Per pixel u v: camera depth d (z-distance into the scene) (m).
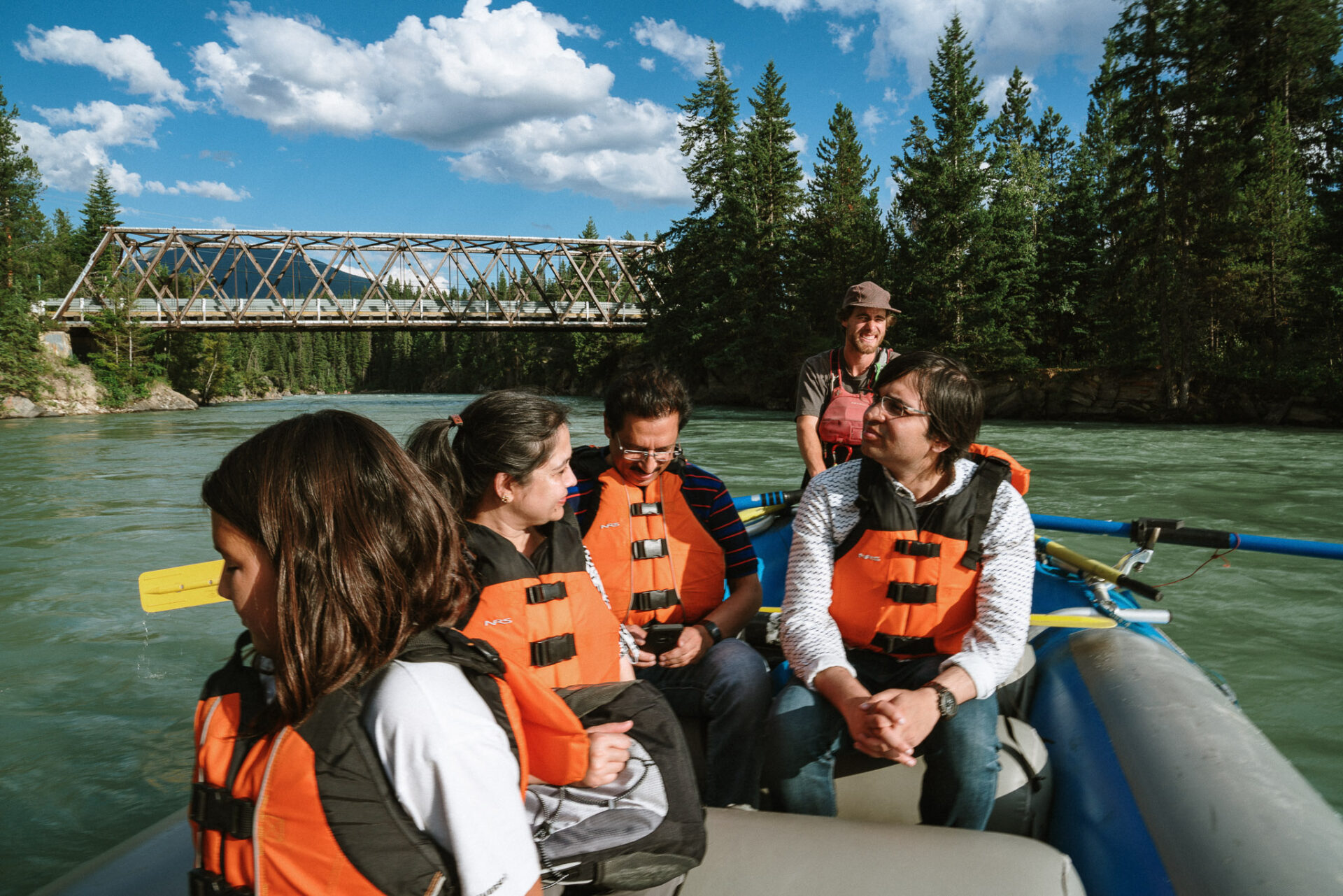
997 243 27.84
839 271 33.47
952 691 1.51
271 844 0.75
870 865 1.17
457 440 1.46
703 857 1.18
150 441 17.95
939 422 1.65
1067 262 32.25
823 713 1.65
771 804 1.66
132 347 40.31
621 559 2.08
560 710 0.92
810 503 1.87
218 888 0.78
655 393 2.03
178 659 3.72
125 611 4.47
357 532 0.77
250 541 0.80
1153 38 23.64
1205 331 25.17
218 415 32.06
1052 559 2.89
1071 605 2.57
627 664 1.67
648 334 41.34
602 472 2.17
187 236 46.41
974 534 1.71
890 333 29.00
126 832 2.30
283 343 110.31
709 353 35.88
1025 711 2.15
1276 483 9.09
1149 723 1.65
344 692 0.76
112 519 7.52
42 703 3.22
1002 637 1.62
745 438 16.50
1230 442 15.21
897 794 1.59
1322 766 2.53
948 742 1.56
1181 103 23.48
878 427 1.70
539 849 1.11
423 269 48.19
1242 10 24.69
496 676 0.86
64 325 39.72
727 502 2.21
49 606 4.58
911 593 1.73
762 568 3.35
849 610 1.80
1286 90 26.98
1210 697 1.75
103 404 35.72
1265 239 24.78
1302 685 3.17
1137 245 24.72
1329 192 24.00
